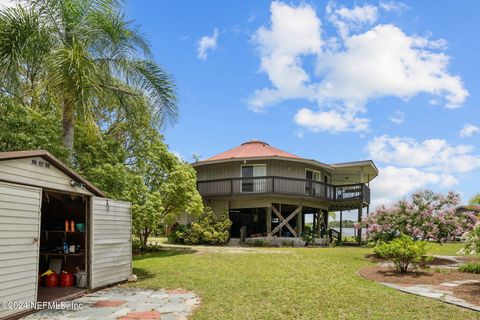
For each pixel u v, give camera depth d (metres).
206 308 6.35
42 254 8.77
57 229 9.12
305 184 21.75
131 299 7.14
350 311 6.17
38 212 6.37
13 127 9.95
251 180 21.73
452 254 16.28
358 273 10.35
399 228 13.40
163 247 18.12
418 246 10.27
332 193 23.62
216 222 20.66
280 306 6.48
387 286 8.42
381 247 11.03
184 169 16.84
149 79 10.35
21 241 5.95
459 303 6.64
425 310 6.20
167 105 10.48
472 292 7.60
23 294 5.91
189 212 16.95
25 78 10.52
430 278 9.38
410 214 13.26
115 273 8.61
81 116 9.23
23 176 6.26
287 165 22.52
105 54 10.03
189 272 10.29
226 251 16.12
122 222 9.05
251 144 25.86
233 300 6.93
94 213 8.07
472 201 13.03
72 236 9.49
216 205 22.64
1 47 8.57
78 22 9.62
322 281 8.94
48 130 10.35
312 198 21.70
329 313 6.05
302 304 6.62
